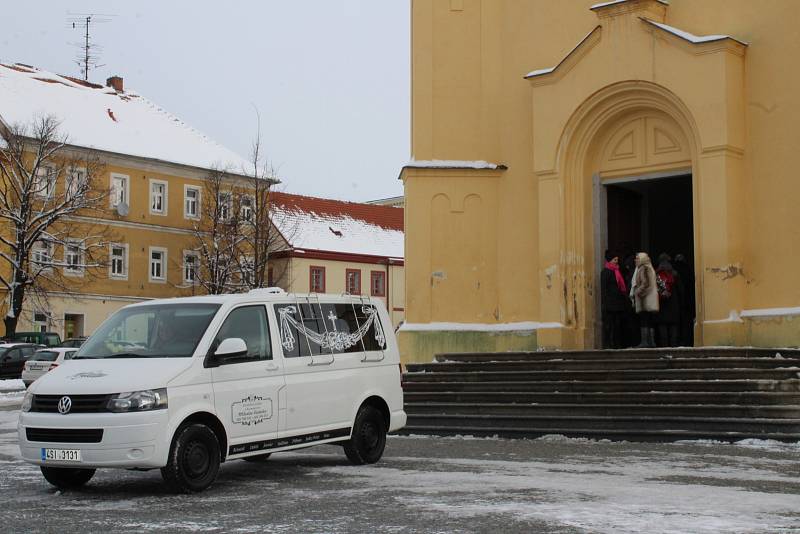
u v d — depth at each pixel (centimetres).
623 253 2014
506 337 2200
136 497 972
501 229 2245
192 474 989
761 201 1867
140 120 6397
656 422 1519
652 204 2327
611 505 874
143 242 6044
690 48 1900
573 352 1831
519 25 2248
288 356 1130
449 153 2284
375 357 1258
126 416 955
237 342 1041
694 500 900
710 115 1870
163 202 6175
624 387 1627
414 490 986
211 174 6169
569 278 2088
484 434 1666
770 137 1864
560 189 2091
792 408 1428
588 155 2103
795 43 1844
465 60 2292
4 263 5419
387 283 7294
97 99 6353
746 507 858
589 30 2144
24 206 5081
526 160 2220
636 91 1995
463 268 2258
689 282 2022
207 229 6131
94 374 1002
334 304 1222
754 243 1870
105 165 5856
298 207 7206
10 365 4403
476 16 2292
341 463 1259
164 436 967
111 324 1116
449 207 2267
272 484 1055
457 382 1850
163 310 1100
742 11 1914
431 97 2297
